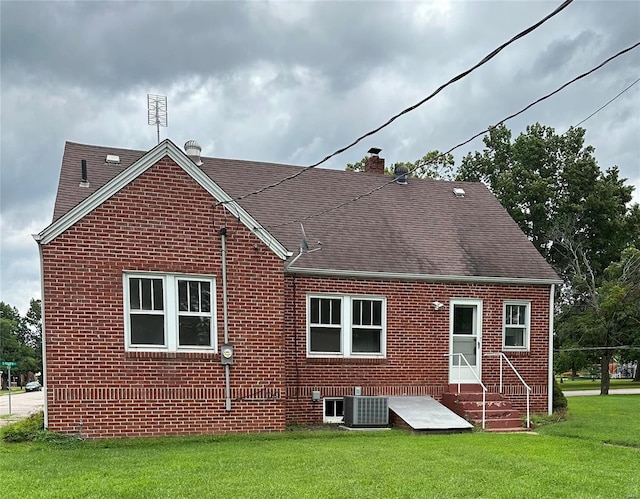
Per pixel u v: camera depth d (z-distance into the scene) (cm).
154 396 1123
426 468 808
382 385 1450
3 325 9044
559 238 4009
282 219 1572
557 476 765
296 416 1373
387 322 1469
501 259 1636
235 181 1681
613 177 4150
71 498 633
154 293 1147
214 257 1184
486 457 898
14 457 893
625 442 1091
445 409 1373
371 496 653
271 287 1221
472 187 1995
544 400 1591
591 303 3341
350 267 1438
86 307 1091
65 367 1073
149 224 1141
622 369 6569
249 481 718
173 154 1159
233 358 1180
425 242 1628
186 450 962
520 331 1611
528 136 4194
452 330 1525
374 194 1798
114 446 1014
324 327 1430
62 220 1079
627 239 4088
